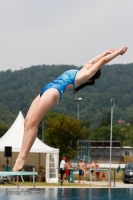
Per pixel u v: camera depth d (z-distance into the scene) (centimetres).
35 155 4031
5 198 2319
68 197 2439
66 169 3834
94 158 12325
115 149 12719
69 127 5650
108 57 984
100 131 17262
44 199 2295
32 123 952
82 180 4231
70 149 5650
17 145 3706
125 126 18388
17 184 3247
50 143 5703
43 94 961
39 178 3766
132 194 2705
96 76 1014
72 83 979
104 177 4306
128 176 3956
